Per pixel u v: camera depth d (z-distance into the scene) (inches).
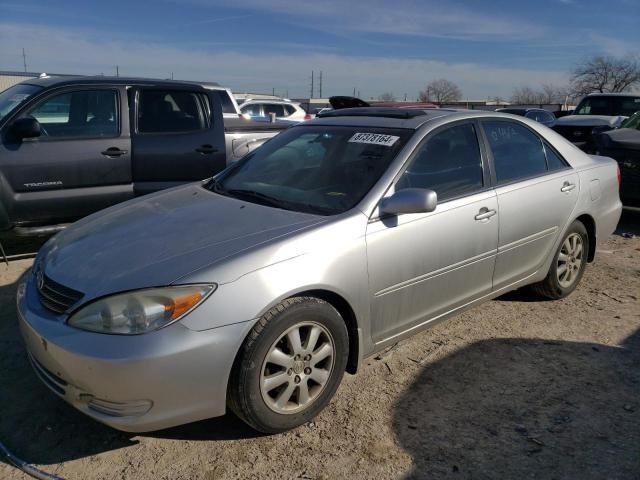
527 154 168.2
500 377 137.9
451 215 137.7
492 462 107.0
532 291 185.6
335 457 108.2
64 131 219.6
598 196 187.8
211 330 99.9
